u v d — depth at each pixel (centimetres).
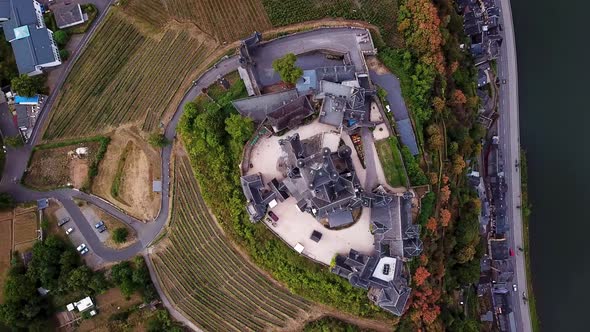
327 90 8775
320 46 9325
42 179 9731
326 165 8019
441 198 9281
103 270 9594
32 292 9244
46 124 9775
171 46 9681
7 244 9606
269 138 8988
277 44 9356
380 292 8538
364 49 9256
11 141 9425
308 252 8962
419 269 8706
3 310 9056
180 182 9500
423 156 9162
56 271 9362
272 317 9312
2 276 9550
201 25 9662
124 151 9644
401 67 9194
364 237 8894
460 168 9625
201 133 9100
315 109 8894
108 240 9644
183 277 9531
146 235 9606
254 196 8700
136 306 9594
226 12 9625
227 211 9181
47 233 9650
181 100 9500
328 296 8988
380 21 9425
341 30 9338
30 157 9750
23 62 9481
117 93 9744
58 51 9756
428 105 9250
